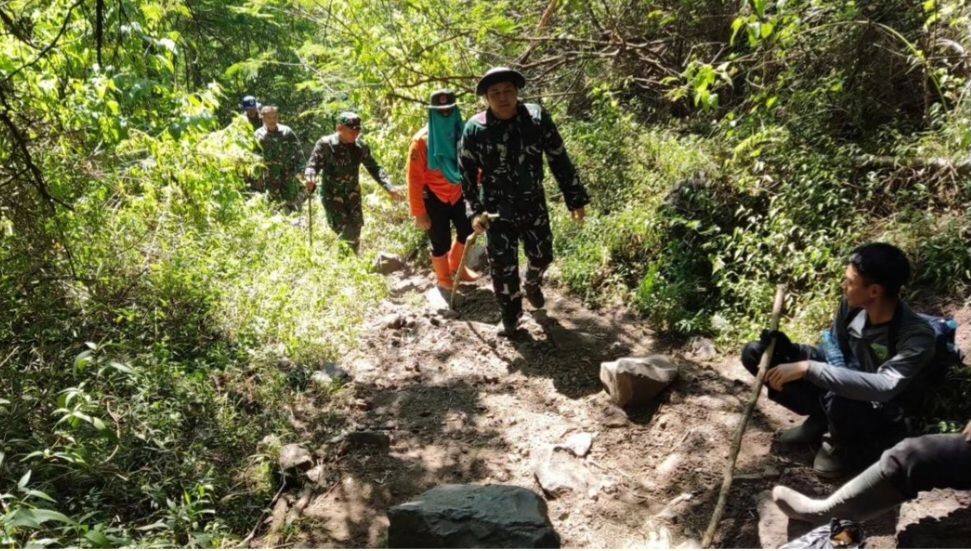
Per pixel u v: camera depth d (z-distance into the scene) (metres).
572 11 8.33
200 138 5.97
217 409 4.15
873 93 5.84
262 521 3.56
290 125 13.27
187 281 5.14
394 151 8.61
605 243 5.88
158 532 3.23
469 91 8.02
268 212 6.98
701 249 5.47
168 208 5.73
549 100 8.92
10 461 3.42
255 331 4.95
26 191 4.36
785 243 5.04
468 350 5.15
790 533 3.10
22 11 4.27
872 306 3.04
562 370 4.79
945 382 3.56
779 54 5.90
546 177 7.16
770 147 5.69
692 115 7.79
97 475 3.47
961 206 4.74
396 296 6.46
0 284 4.44
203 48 6.80
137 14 5.21
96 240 5.05
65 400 3.35
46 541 2.57
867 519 2.90
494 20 7.65
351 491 3.75
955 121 4.89
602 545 3.29
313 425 4.31
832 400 3.25
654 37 8.05
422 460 3.97
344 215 6.99
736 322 4.86
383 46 7.77
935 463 2.65
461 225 6.13
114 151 5.56
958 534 2.89
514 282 5.03
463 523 3.10
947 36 5.63
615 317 5.40
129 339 4.56
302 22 10.92
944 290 4.36
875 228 4.87
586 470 3.79
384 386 4.74
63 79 4.97
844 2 5.74
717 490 3.51
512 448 4.04
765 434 3.88
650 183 6.26
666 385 4.27
